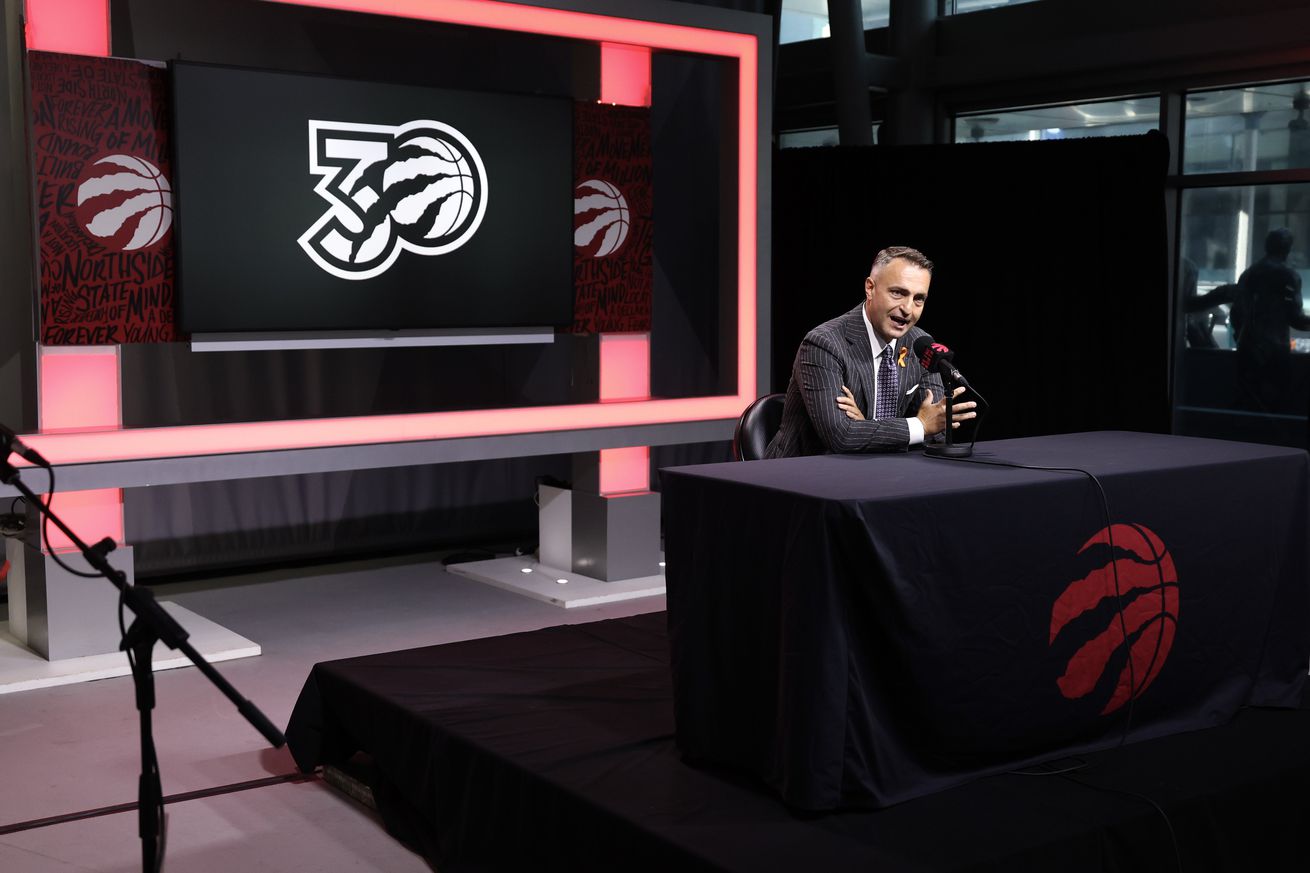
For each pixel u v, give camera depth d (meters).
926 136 7.62
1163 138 6.36
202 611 5.36
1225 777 2.68
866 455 3.04
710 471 2.75
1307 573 3.21
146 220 4.62
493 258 5.43
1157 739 2.93
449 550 6.66
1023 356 6.89
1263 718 3.10
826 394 3.43
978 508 2.53
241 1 4.64
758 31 5.89
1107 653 2.79
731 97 5.91
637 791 2.62
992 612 2.57
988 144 6.81
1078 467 2.82
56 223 4.43
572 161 5.58
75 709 4.11
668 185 7.12
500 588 5.80
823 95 8.06
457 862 2.93
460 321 5.38
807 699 2.41
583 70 5.85
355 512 6.37
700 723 2.73
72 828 3.19
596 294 5.75
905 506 2.42
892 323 3.51
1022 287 6.84
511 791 2.78
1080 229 6.65
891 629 2.43
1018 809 2.51
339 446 4.96
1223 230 6.66
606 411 5.64
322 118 4.93
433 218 5.25
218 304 4.77
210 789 3.46
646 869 2.42
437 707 3.20
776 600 2.53
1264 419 6.62
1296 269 6.39
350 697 3.42
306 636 4.98
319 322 5.02
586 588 5.64
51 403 4.49
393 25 5.07
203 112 4.66
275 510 6.13
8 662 4.48
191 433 4.65
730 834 2.39
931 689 2.50
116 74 4.51
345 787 3.46
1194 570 2.93
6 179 5.14
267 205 4.84
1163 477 2.85
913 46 7.51
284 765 3.66
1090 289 6.66
